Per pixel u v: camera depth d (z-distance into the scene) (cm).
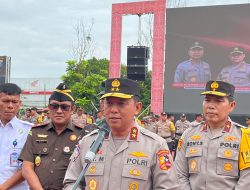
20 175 378
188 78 1769
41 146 362
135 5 1855
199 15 1766
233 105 384
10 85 399
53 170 354
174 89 1784
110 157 251
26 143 366
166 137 1317
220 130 376
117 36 1880
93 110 1672
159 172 247
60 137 364
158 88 1795
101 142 249
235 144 366
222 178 361
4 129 399
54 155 358
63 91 364
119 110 248
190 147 383
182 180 380
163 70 1795
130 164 247
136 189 244
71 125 369
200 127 389
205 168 369
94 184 250
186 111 1759
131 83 252
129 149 251
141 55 1711
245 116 1661
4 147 394
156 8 1816
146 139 254
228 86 376
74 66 2327
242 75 1697
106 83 256
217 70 1734
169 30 1803
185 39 1781
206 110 376
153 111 1791
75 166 268
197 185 371
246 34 1703
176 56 1792
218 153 367
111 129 254
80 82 2147
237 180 362
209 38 1750
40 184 344
